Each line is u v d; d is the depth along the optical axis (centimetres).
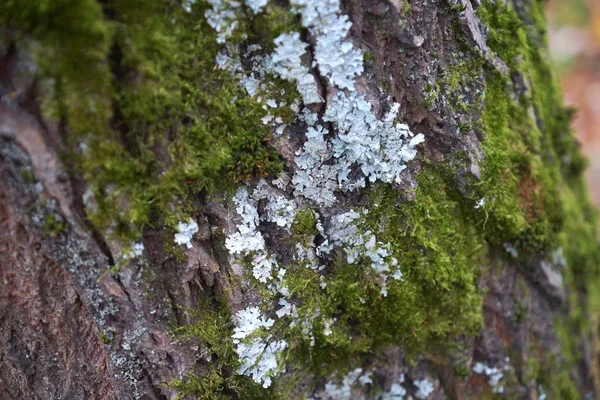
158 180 41
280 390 46
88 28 38
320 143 43
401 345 47
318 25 41
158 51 40
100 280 41
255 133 42
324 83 42
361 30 42
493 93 47
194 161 41
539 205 49
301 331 45
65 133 39
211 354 44
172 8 40
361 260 45
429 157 45
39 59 38
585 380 56
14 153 39
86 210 40
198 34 41
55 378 45
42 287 42
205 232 43
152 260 42
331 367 46
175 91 40
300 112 43
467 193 46
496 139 47
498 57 46
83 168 40
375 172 44
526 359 50
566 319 54
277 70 42
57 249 41
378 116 43
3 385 45
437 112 44
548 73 54
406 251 45
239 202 43
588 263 56
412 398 48
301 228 44
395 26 42
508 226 47
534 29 52
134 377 43
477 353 49
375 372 47
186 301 43
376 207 44
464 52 45
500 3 47
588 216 58
